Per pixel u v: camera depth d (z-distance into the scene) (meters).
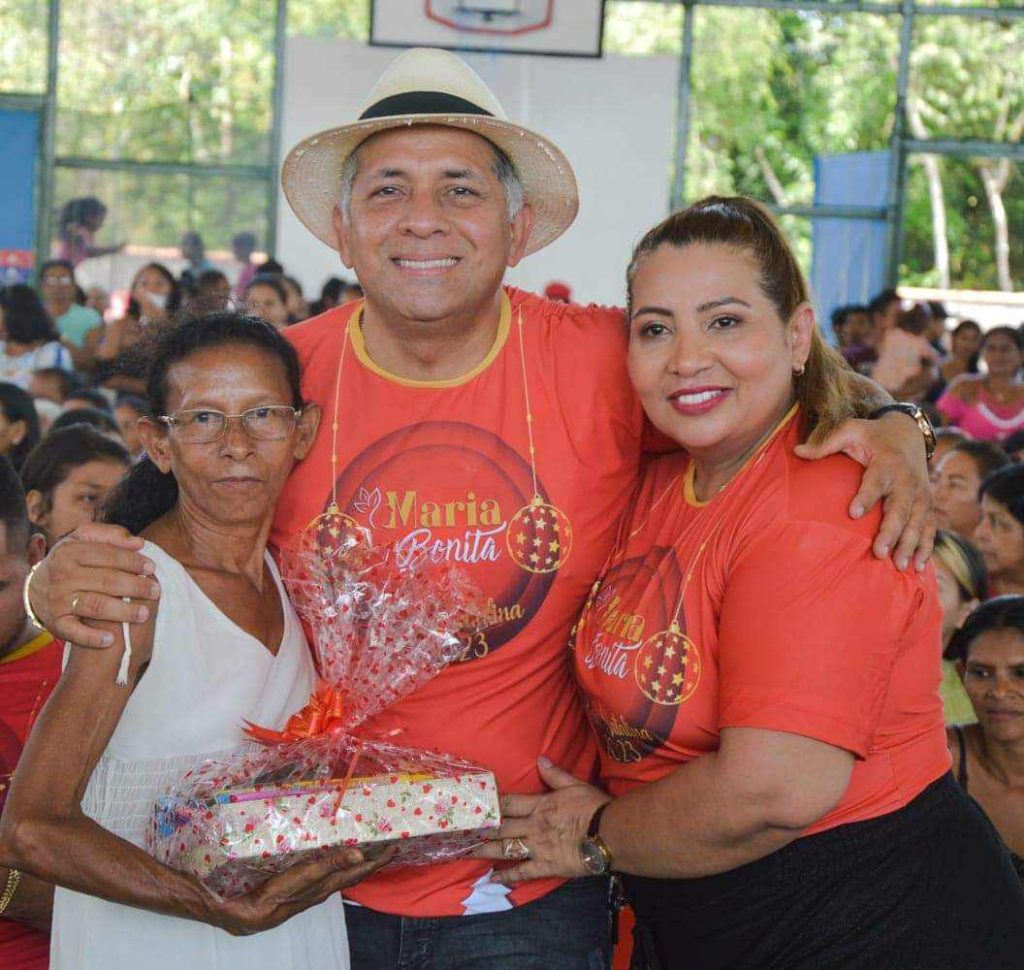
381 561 2.04
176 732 1.78
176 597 1.76
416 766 1.84
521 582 2.08
